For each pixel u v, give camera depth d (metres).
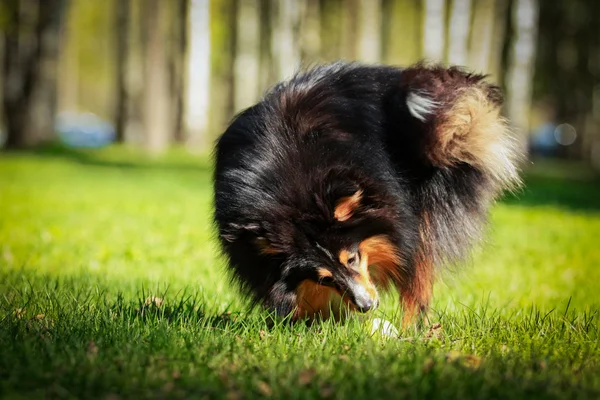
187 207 15.21
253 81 42.00
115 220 13.05
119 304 6.32
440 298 7.38
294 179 5.44
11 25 29.42
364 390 4.12
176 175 22.98
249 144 5.71
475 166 6.18
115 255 9.80
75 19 47.78
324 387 4.16
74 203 15.37
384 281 6.16
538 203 19.05
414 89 5.89
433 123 5.84
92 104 74.75
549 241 12.05
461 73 6.19
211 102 43.88
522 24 30.12
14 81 29.97
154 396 4.01
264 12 35.03
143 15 32.84
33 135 30.33
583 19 34.38
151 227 12.27
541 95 35.91
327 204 5.40
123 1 34.75
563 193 22.12
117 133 35.78
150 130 32.34
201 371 4.43
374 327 5.89
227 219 5.52
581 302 7.53
